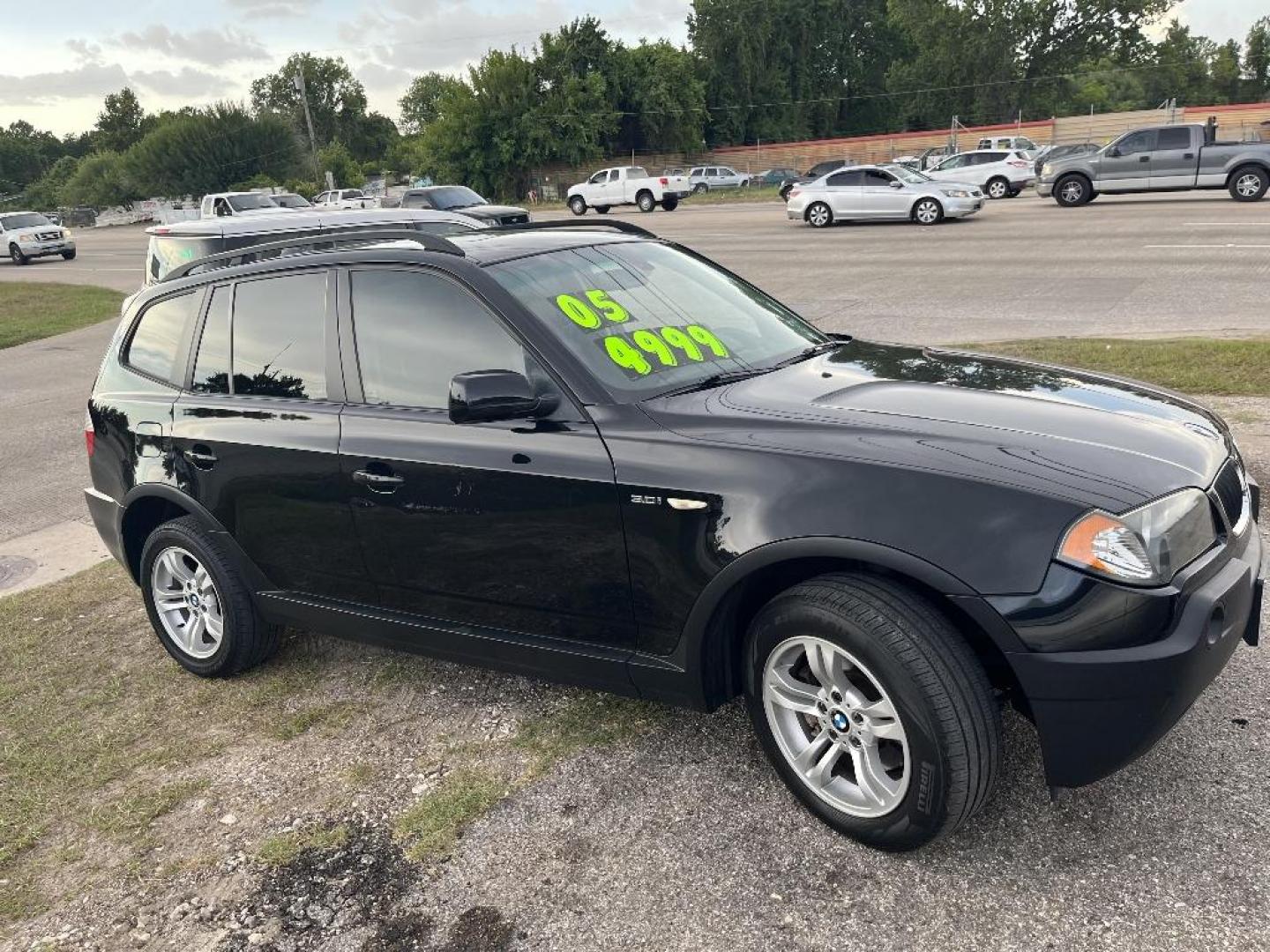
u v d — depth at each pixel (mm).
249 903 2965
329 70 124188
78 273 30031
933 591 2709
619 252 4004
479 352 3412
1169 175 24078
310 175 79938
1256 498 3238
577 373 3236
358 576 3766
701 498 2904
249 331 4074
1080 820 2934
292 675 4395
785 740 3021
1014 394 3199
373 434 3572
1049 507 2527
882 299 13344
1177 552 2582
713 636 3053
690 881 2852
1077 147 31453
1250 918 2516
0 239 34438
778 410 3076
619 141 72562
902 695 2635
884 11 94500
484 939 2723
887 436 2840
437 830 3193
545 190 62594
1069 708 2525
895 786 2793
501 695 4027
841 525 2684
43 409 11344
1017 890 2688
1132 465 2686
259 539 4012
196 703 4234
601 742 3598
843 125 96312
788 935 2617
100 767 3797
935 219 23547
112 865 3211
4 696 4469
